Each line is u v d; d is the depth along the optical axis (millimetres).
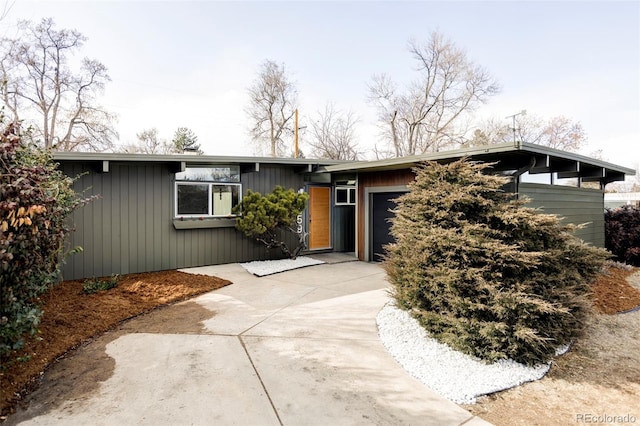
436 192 4094
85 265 6570
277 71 27172
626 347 4074
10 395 2713
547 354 3510
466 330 3547
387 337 3975
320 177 9438
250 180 8695
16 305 2980
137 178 7145
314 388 2924
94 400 2699
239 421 2463
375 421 2504
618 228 9477
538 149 5148
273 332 4152
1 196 2648
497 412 2723
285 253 9320
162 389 2865
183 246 7750
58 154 5855
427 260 3945
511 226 3840
